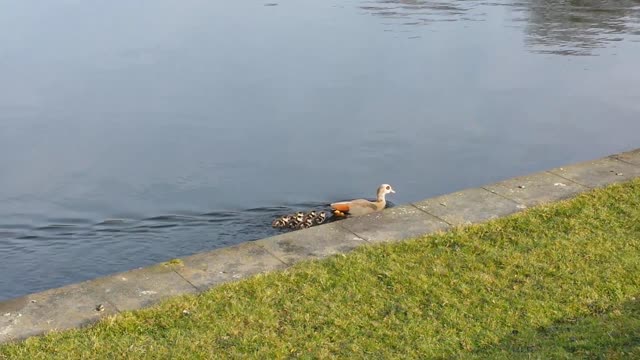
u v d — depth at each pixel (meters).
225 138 16.12
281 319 8.00
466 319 8.01
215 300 8.31
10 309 8.18
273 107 17.78
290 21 25.45
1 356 7.36
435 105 18.00
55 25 24.69
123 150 15.52
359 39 23.31
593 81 19.69
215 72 20.16
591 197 10.73
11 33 23.66
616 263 9.01
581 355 7.20
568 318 8.02
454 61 21.28
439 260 9.14
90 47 22.28
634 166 11.89
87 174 14.40
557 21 25.62
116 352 7.44
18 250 11.33
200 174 14.46
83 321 7.99
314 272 8.85
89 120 17.06
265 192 13.67
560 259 9.12
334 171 14.67
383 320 7.98
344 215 12.09
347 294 8.43
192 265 9.09
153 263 10.84
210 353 7.42
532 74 20.19
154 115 17.30
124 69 20.34
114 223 12.34
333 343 7.61
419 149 15.70
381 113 17.48
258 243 9.63
